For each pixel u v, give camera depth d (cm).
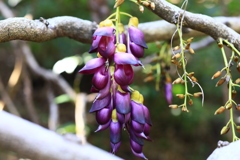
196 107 303
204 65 300
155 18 244
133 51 89
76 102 182
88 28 106
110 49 85
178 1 219
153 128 337
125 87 85
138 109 86
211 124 332
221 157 80
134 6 243
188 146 331
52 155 64
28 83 219
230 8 227
